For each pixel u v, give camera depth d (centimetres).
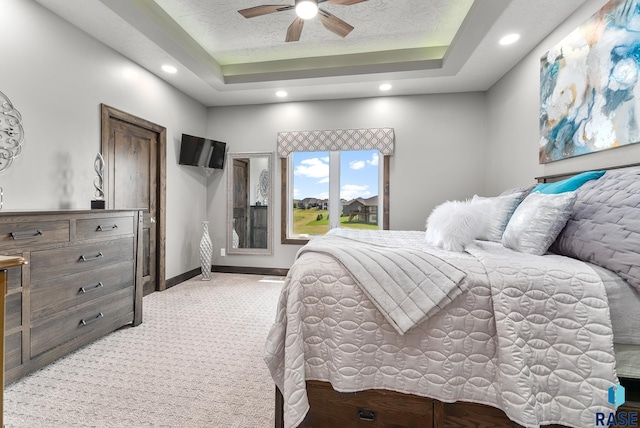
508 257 133
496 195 366
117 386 167
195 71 345
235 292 357
